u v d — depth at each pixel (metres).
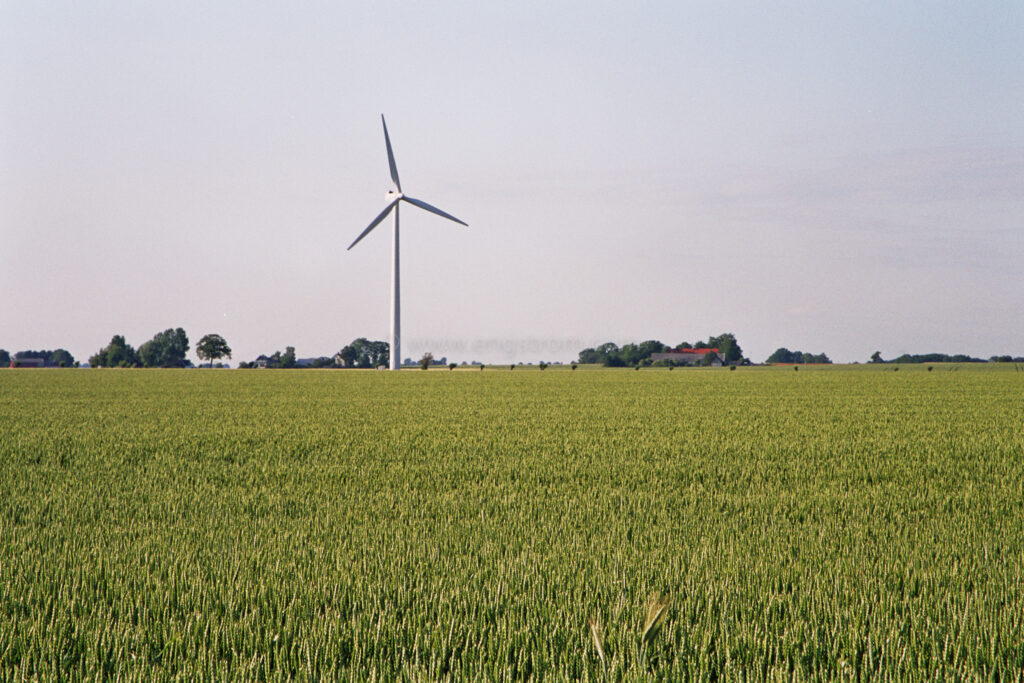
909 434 24.47
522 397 47.25
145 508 11.73
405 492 13.58
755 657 5.47
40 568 7.72
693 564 8.00
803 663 5.43
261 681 5.16
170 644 5.63
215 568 7.79
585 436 23.47
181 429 25.84
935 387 60.31
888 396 48.03
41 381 72.31
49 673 5.14
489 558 8.32
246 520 10.81
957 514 11.48
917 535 9.81
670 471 16.16
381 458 18.38
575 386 63.31
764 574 7.58
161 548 8.83
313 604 6.56
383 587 7.07
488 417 31.31
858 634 5.80
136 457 18.62
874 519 11.15
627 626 5.98
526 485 14.36
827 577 7.49
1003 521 10.93
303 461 17.89
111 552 8.57
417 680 4.98
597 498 12.92
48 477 15.29
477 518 10.96
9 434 23.97
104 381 72.75
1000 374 90.81
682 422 28.77
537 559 8.09
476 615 6.31
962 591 7.03
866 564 8.12
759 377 85.12
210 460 18.20
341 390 56.84
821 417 31.45
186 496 12.99
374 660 5.32
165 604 6.57
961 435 24.14
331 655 5.42
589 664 5.32
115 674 5.15
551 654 5.40
